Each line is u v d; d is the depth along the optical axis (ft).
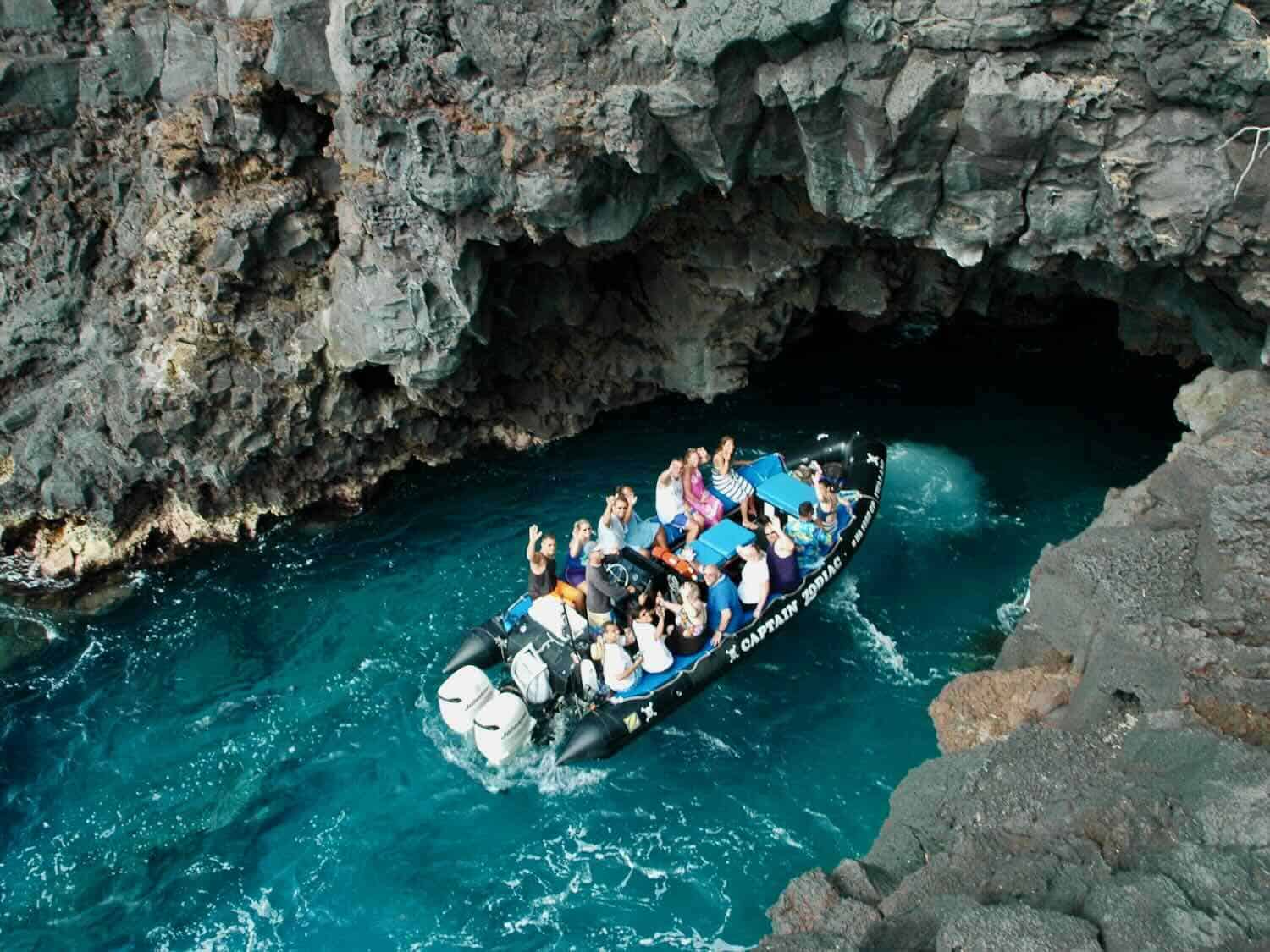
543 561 47.65
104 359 58.80
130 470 58.23
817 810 42.27
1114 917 29.43
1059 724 40.75
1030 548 55.31
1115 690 39.81
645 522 51.24
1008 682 43.16
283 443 60.03
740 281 65.10
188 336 57.67
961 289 71.51
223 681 50.52
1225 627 38.40
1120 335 72.28
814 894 35.04
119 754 46.85
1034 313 76.43
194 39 57.11
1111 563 41.73
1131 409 66.80
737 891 39.45
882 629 50.67
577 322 65.46
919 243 53.36
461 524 60.54
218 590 56.70
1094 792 35.73
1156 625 39.01
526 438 67.31
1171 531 43.14
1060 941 28.71
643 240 63.77
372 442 63.72
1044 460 62.23
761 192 61.21
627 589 45.70
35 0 58.34
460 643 51.08
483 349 63.57
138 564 59.16
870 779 43.29
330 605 54.85
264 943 38.86
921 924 32.12
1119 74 42.93
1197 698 37.19
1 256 60.08
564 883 40.24
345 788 44.70
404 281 55.52
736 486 53.36
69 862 42.06
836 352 74.84
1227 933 28.48
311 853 42.01
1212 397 50.93
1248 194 42.22
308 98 55.98
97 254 61.00
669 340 68.95
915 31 44.16
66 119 60.03
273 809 43.88
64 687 50.70
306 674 50.57
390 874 41.01
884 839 38.29
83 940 39.17
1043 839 34.94
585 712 45.37
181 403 57.52
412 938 38.68
